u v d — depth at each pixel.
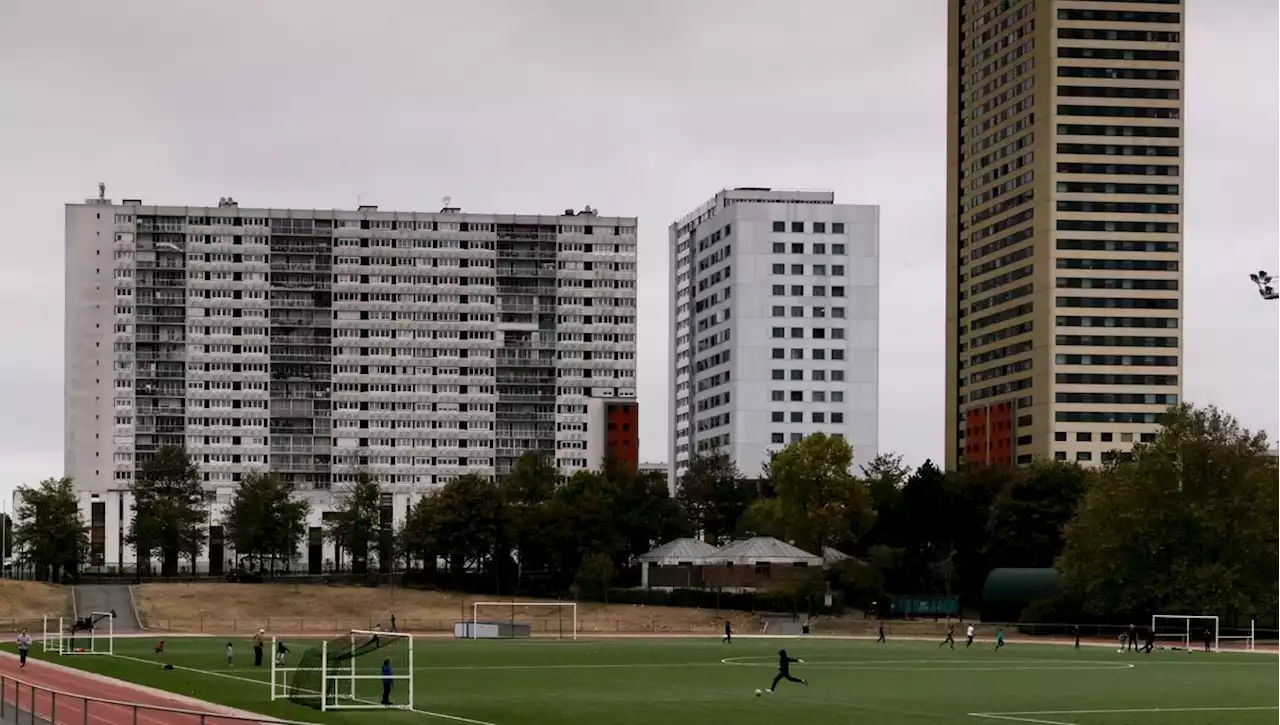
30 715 71.56
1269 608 195.50
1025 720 92.00
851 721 90.62
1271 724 90.75
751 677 125.81
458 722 86.62
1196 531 199.00
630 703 100.62
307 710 91.94
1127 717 94.19
